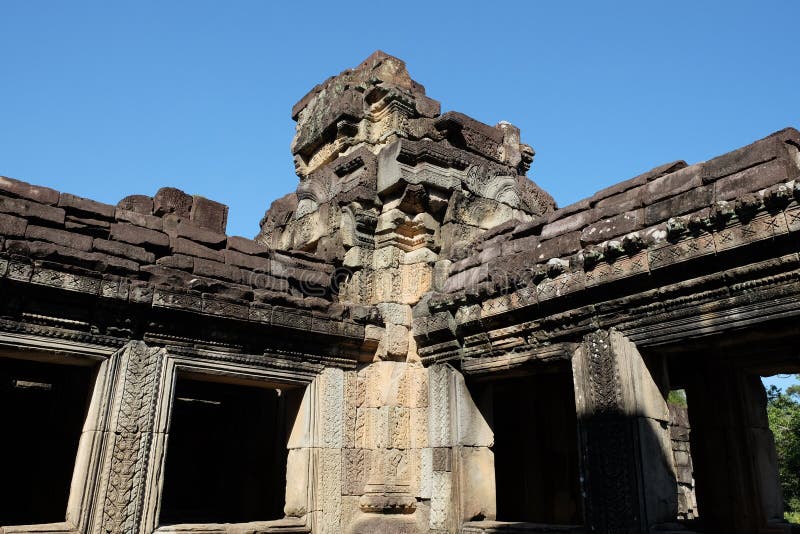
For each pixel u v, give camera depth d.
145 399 7.70
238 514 11.02
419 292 9.86
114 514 7.18
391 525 8.84
